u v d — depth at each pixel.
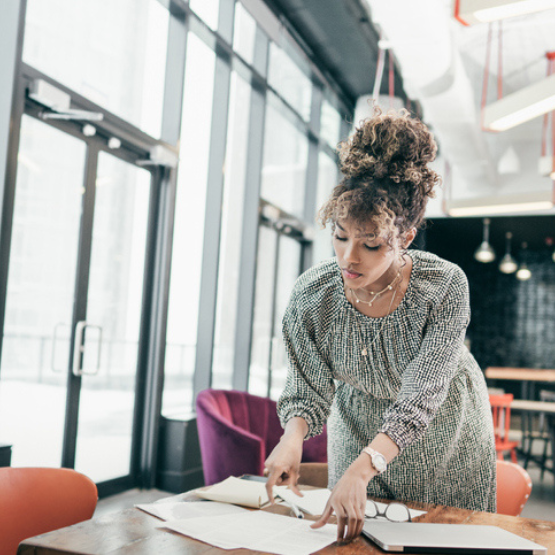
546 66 6.20
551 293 11.03
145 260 4.29
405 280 1.25
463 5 2.70
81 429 3.78
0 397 3.27
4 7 3.01
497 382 10.42
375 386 1.34
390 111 1.17
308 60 5.83
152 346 4.31
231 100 5.40
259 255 5.87
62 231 3.57
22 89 3.05
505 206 6.00
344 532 1.02
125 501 3.87
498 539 1.03
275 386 6.19
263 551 0.95
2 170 2.93
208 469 2.88
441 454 1.36
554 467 5.31
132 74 4.23
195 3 4.63
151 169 4.34
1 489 1.31
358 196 1.08
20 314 3.31
